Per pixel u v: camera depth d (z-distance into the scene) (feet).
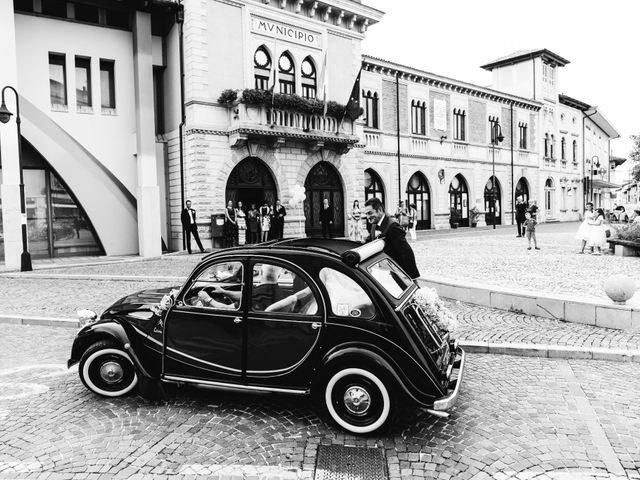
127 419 15.33
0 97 50.93
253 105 67.00
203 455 13.07
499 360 20.94
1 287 41.16
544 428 14.39
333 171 81.00
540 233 89.66
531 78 138.00
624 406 15.87
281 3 72.69
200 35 64.90
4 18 50.88
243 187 70.64
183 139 66.74
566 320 25.89
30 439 14.14
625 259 47.29
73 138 60.34
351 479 11.90
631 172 117.91
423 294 15.56
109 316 17.17
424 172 103.60
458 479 11.85
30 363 21.49
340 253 15.30
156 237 62.75
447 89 108.47
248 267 15.20
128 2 61.57
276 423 14.90
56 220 61.11
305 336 14.42
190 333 15.74
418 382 13.57
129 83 64.18
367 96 93.04
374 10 82.79
